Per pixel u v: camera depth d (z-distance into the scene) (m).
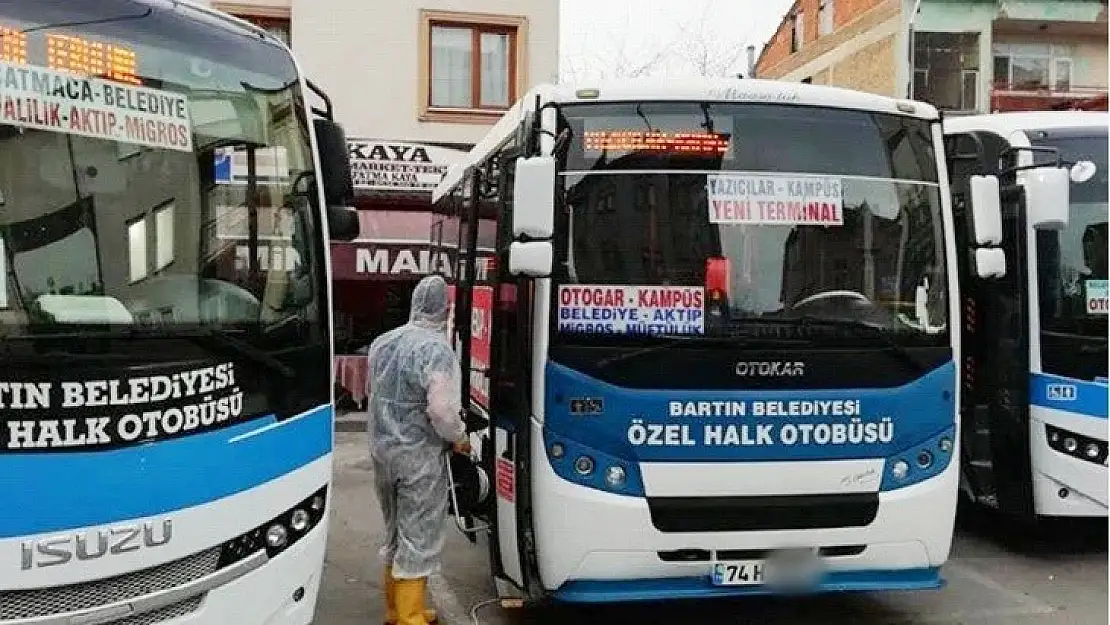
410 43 17.64
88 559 3.74
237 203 4.47
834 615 6.31
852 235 5.55
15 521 3.64
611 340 5.30
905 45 30.36
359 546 8.11
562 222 5.34
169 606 3.98
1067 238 7.07
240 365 4.22
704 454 5.29
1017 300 7.07
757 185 5.49
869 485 5.41
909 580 5.55
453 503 6.29
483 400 6.48
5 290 3.82
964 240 7.54
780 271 5.44
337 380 15.31
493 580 7.06
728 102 5.54
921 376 5.52
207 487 4.04
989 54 30.69
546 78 17.98
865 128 5.66
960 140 7.62
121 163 4.19
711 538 5.28
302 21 17.38
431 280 5.88
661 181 5.43
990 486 7.43
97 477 3.78
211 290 4.29
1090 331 6.98
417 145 16.98
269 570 4.27
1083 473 6.93
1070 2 30.61
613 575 5.27
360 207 16.47
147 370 3.93
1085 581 6.96
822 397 5.37
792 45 38.78
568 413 5.25
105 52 4.23
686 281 5.36
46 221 3.97
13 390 3.68
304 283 4.59
